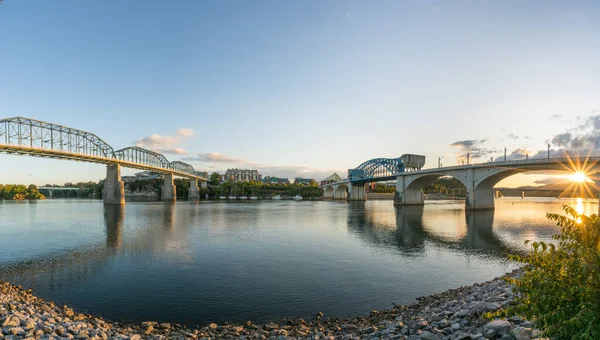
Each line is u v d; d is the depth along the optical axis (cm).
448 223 6519
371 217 7888
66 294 2127
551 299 675
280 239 4372
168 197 19738
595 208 12019
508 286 1652
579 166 7269
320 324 1616
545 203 17150
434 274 2598
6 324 1243
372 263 2967
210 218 7531
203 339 1398
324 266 2842
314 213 9238
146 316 1750
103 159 13038
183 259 3130
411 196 13312
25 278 2528
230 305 1909
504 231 5328
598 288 627
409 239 4453
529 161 7806
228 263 2952
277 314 1772
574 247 685
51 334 1223
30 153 10319
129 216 8125
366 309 1838
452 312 1370
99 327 1504
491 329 955
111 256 3309
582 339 598
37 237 4662
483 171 9219
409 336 1131
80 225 6134
